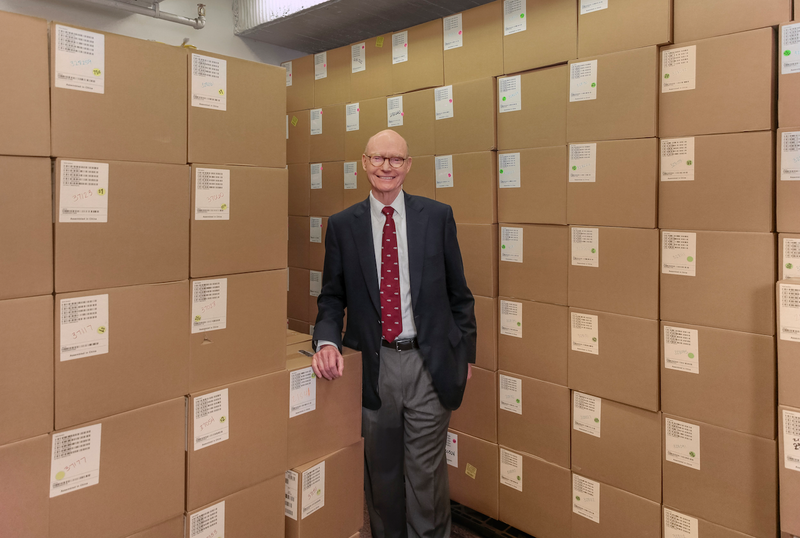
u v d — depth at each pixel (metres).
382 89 2.34
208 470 1.25
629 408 1.71
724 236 1.49
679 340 1.59
